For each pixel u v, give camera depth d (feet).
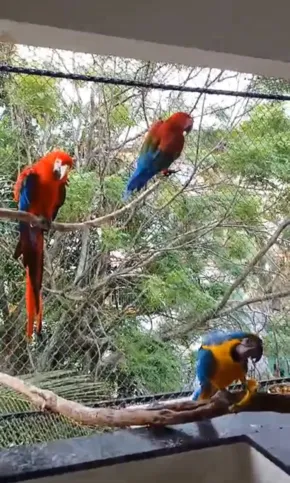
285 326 7.98
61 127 6.97
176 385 7.48
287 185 7.98
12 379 3.63
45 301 6.88
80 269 7.07
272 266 8.26
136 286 7.52
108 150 7.06
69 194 6.57
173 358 7.57
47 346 6.79
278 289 8.15
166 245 7.67
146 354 7.43
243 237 8.05
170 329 7.71
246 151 7.55
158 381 7.40
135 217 7.44
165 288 7.59
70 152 6.98
